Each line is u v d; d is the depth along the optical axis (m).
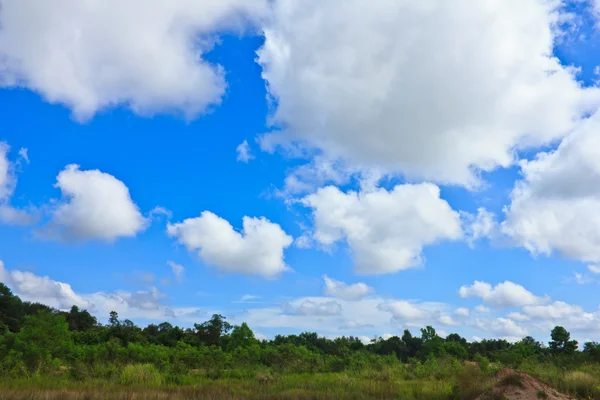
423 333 48.75
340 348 54.22
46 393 16.20
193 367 30.95
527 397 14.11
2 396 15.52
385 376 25.77
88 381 21.23
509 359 32.22
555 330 36.22
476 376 17.67
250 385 21.00
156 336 57.66
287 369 30.80
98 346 32.12
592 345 32.81
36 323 28.61
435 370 27.30
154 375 22.81
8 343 26.45
